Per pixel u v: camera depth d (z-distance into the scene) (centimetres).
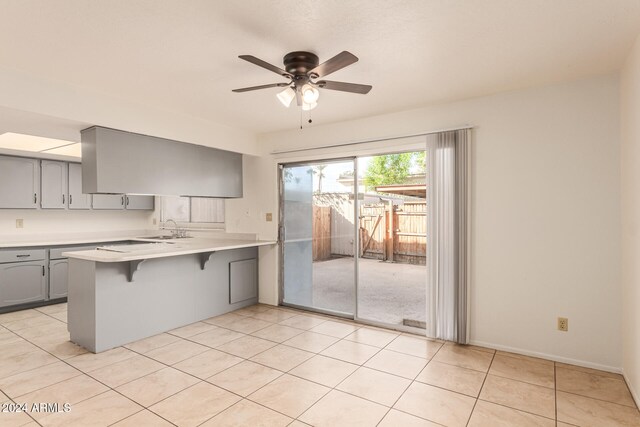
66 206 538
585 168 288
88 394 246
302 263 475
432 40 227
